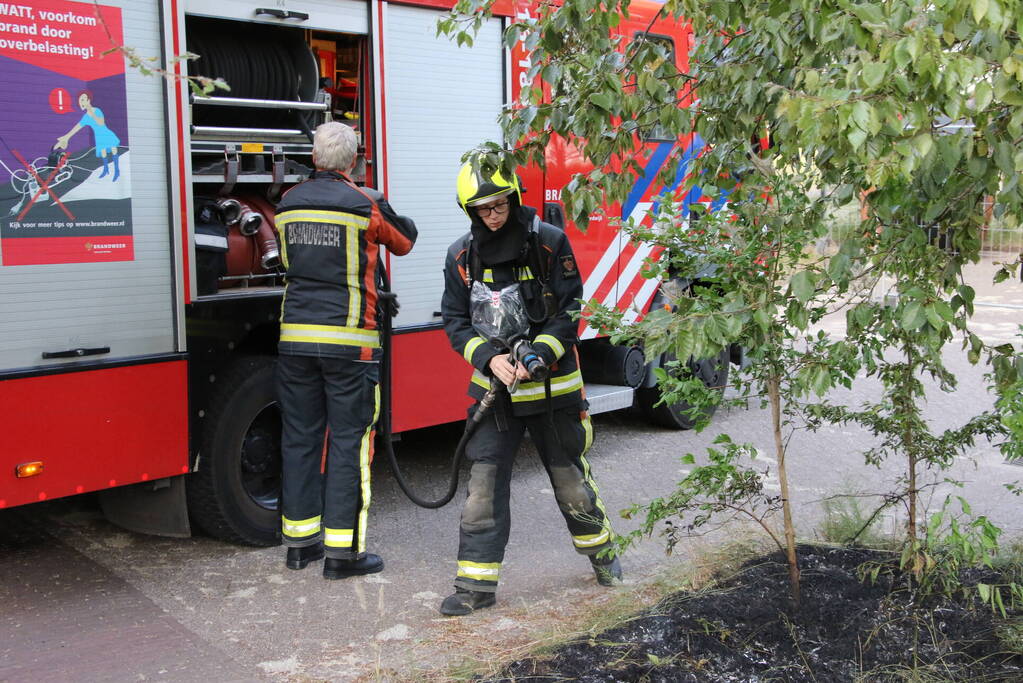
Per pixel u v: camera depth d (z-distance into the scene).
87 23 3.76
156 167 4.03
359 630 3.74
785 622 3.29
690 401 3.27
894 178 2.34
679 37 6.35
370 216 4.20
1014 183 2.35
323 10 4.62
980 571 3.71
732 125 3.33
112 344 3.96
